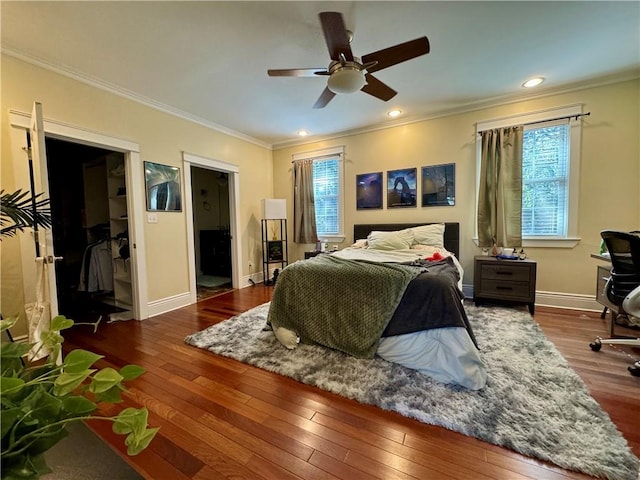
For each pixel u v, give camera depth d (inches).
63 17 72.8
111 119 111.3
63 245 153.0
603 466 44.7
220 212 242.7
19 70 87.5
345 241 178.9
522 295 119.4
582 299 122.3
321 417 59.0
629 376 70.2
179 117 139.7
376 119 154.4
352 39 85.3
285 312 96.6
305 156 191.8
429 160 150.6
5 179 85.8
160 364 82.6
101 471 23.0
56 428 18.2
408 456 48.6
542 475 44.1
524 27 81.0
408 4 71.3
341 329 85.7
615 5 72.6
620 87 111.6
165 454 50.4
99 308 135.9
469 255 144.2
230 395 67.1
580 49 92.4
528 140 130.3
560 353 82.7
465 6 72.5
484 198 134.7
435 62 99.1
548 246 127.2
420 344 74.2
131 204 119.9
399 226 156.9
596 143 116.4
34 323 80.2
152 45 86.2
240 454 50.1
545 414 56.7
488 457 47.8
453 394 64.3
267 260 191.0
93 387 18.5
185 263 143.3
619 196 114.3
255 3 69.9
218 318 122.8
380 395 64.7
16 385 17.1
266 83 111.2
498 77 110.3
